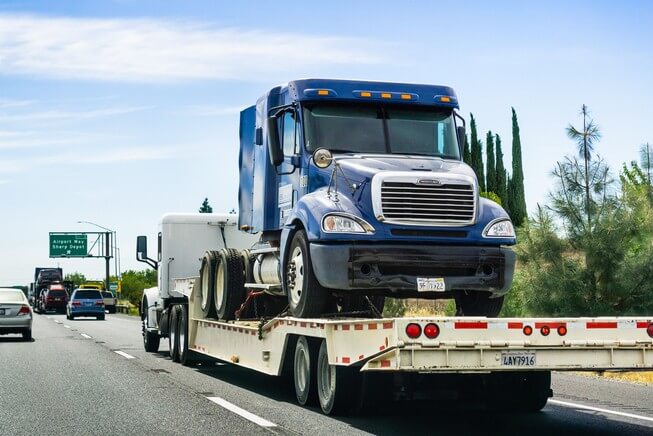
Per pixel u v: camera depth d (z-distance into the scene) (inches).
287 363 461.4
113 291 3535.9
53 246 3592.5
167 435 356.5
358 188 428.8
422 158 462.6
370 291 434.0
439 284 421.4
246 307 577.0
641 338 356.8
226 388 529.3
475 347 339.9
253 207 551.2
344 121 477.4
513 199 2704.2
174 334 732.0
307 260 435.2
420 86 492.7
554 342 347.9
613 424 392.2
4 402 462.0
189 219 811.4
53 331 1366.9
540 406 426.6
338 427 376.5
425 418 410.6
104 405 448.5
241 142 592.1
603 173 692.7
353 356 371.2
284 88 508.1
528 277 679.7
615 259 662.5
